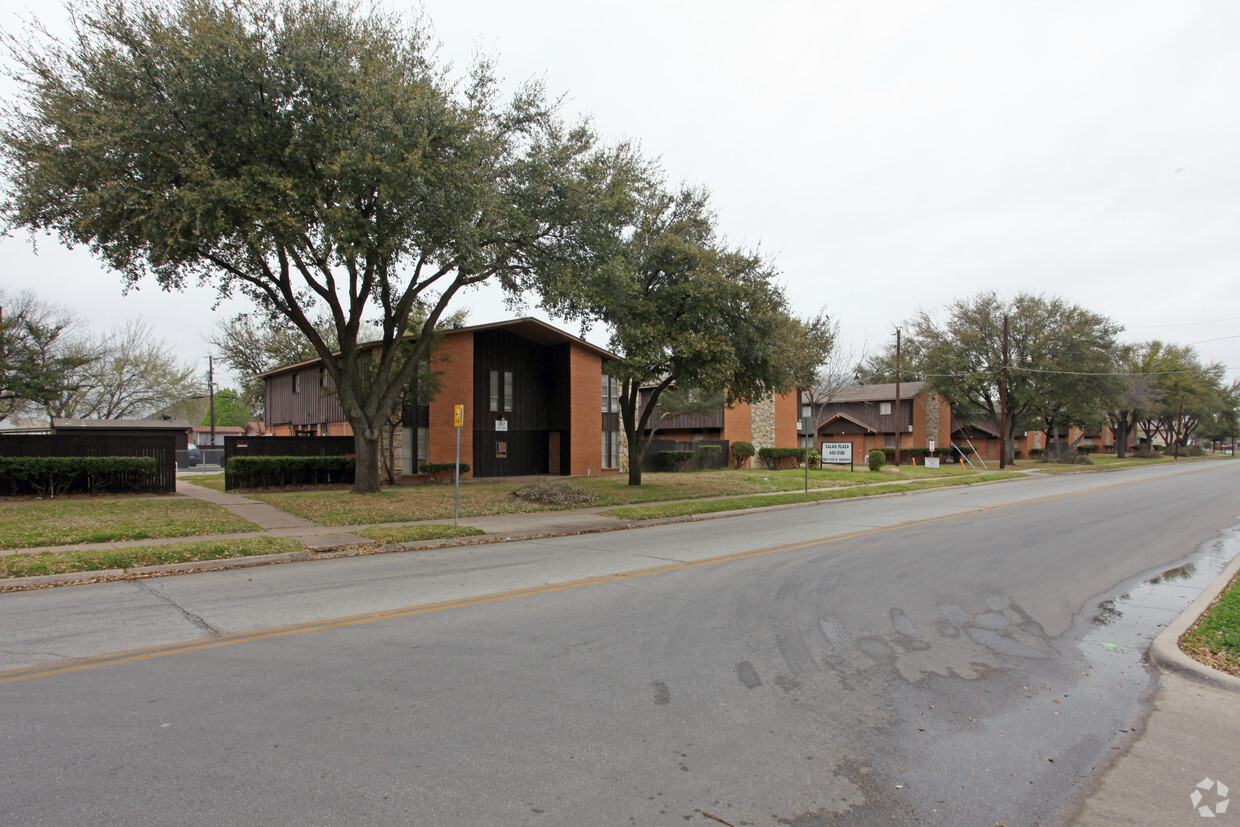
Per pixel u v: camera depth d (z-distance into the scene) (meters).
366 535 12.69
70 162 13.47
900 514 17.81
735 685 5.27
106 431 35.62
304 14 14.36
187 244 13.91
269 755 3.98
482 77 17.12
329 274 17.78
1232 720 4.80
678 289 19.44
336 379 18.88
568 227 18.36
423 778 3.74
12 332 25.69
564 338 29.39
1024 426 53.09
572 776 3.80
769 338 21.12
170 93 13.35
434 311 19.22
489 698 4.92
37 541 11.30
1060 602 8.27
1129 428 64.62
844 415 50.34
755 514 18.08
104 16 13.59
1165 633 6.72
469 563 10.52
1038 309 42.97
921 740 4.39
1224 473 36.97
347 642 6.24
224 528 13.21
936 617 7.43
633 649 6.09
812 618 7.25
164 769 3.80
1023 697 5.18
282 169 14.53
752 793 3.66
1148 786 3.84
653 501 19.42
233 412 75.44
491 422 28.23
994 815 3.50
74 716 4.52
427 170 14.67
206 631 6.62
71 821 3.25
